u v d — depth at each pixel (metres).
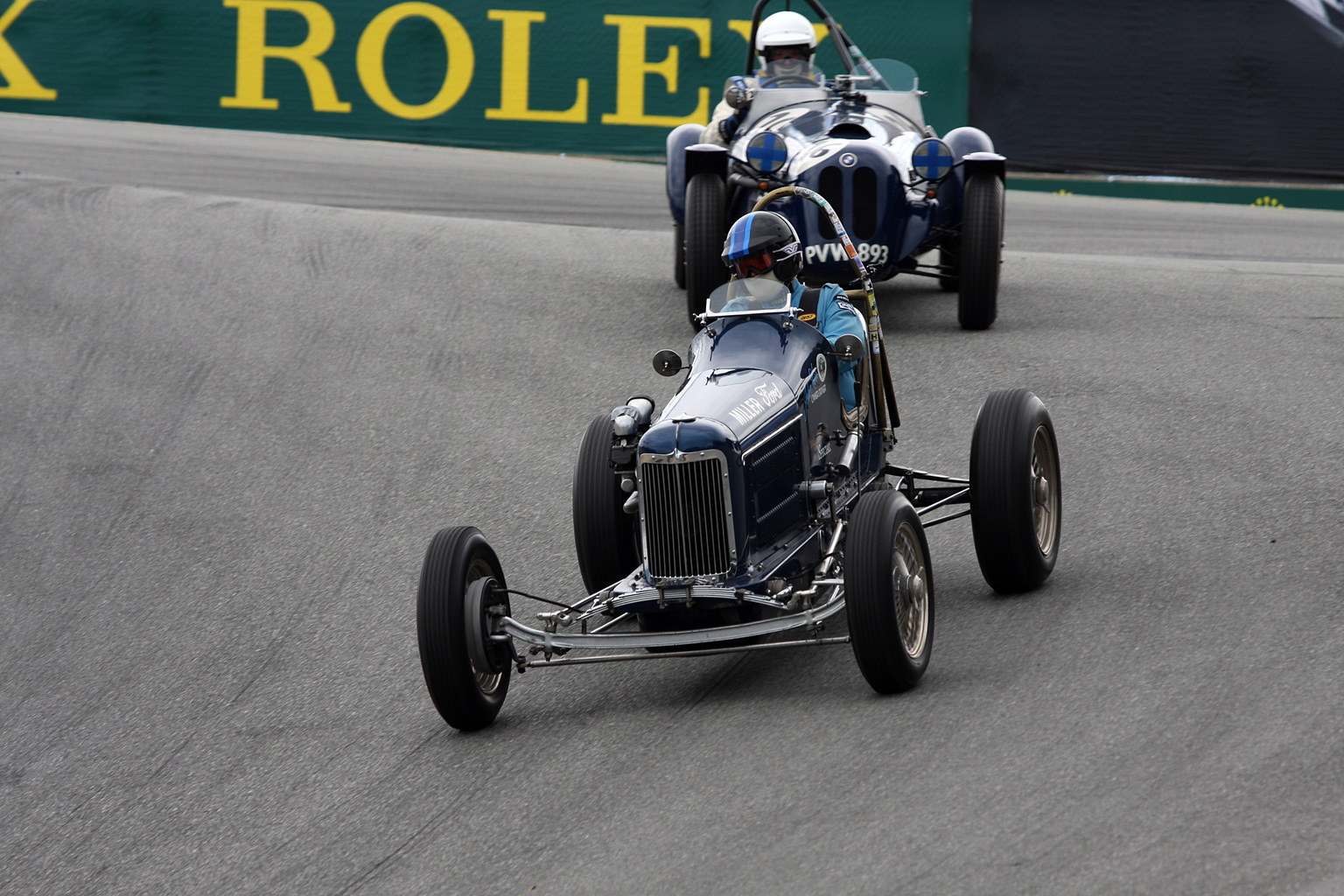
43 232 50.00
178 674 23.02
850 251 23.12
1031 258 49.47
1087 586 21.81
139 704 22.09
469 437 32.16
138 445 32.84
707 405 19.81
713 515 19.14
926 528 23.92
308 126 77.38
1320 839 13.88
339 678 22.20
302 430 33.28
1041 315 39.97
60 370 37.34
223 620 24.80
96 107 78.69
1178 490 25.94
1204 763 15.70
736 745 17.75
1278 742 16.02
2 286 43.91
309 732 20.47
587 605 20.62
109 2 77.75
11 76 78.69
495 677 19.95
